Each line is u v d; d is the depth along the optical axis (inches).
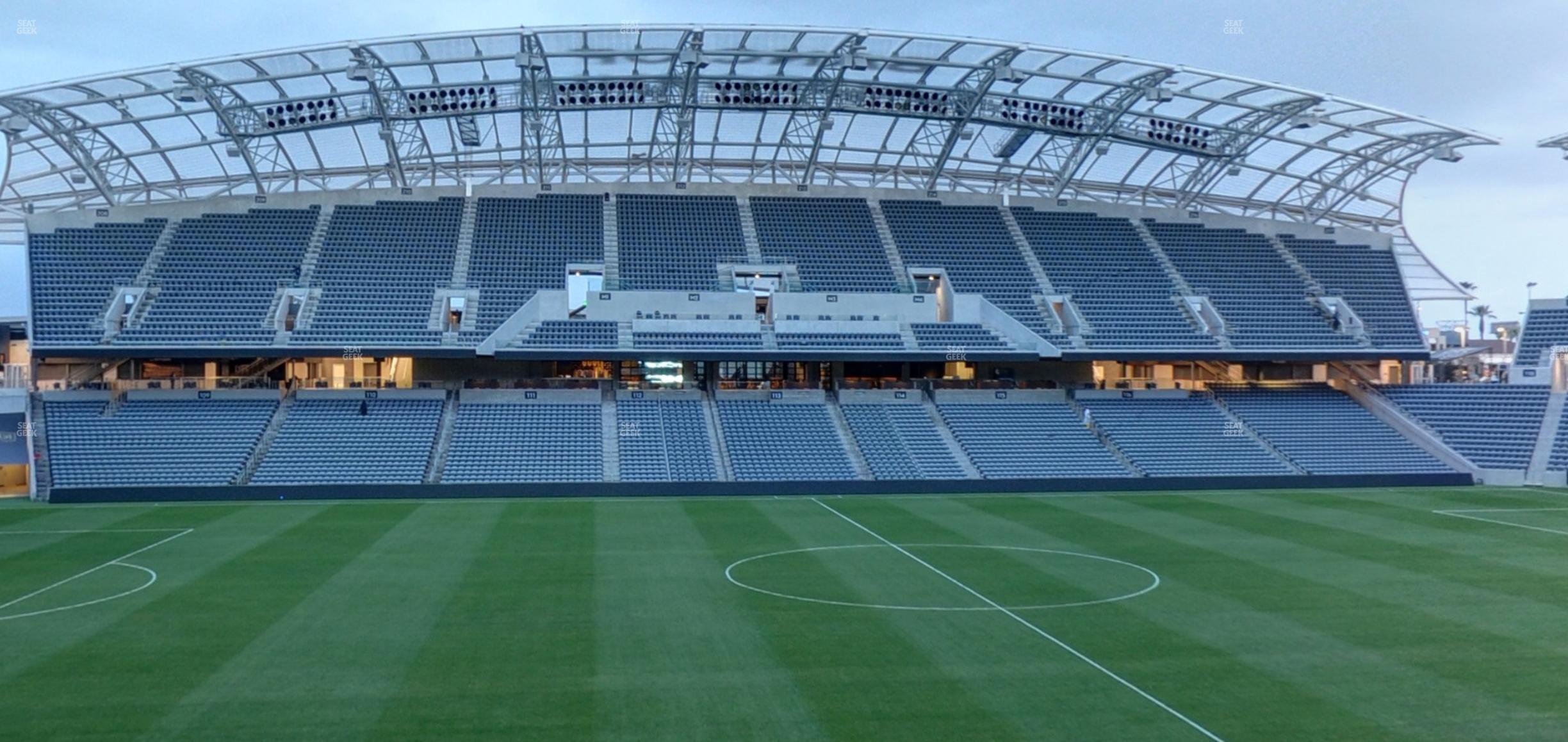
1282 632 1102.4
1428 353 2810.0
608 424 2485.2
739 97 2345.0
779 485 2276.1
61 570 1400.1
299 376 2637.8
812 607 1198.3
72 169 2493.8
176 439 2304.4
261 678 931.3
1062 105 2464.3
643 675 942.4
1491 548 1600.6
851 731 810.8
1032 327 2719.0
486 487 2202.3
